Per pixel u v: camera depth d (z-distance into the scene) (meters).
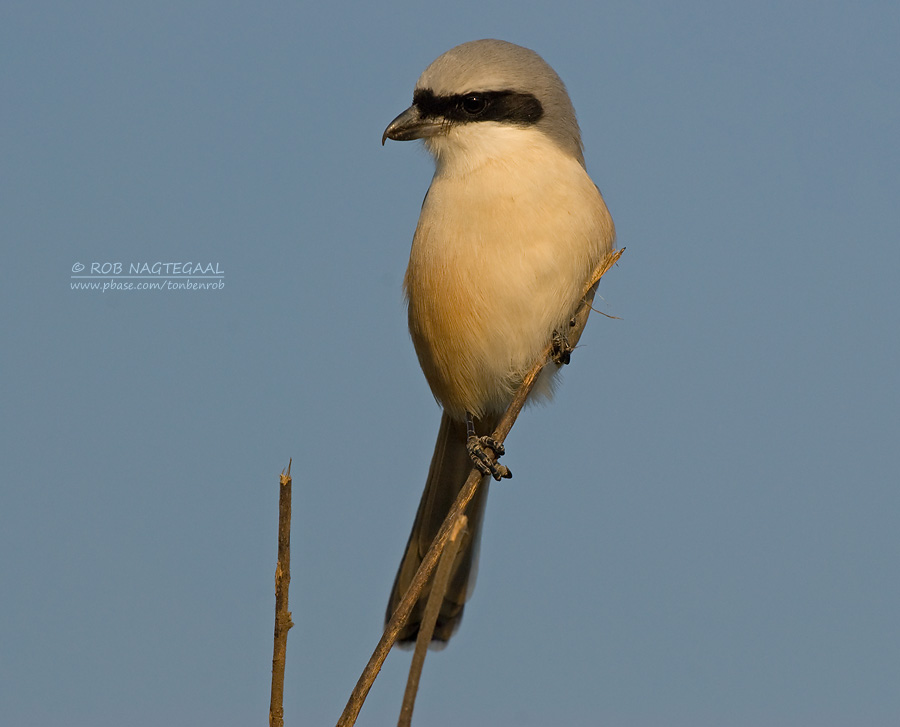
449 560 5.20
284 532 5.52
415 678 5.06
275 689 5.52
